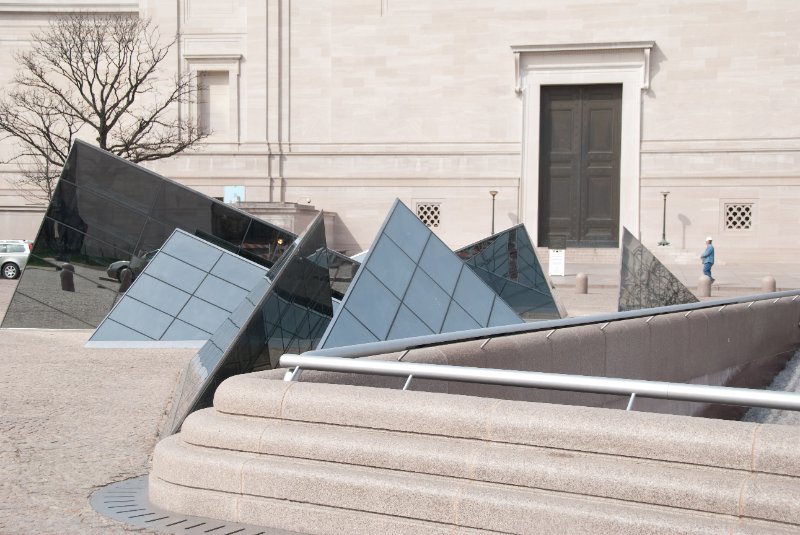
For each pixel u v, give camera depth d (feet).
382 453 22.31
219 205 72.38
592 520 19.88
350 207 192.44
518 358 38.99
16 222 187.01
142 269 71.87
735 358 65.72
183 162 194.49
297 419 23.88
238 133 193.98
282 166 193.77
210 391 33.68
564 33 184.24
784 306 75.72
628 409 21.58
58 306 72.28
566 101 186.19
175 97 181.27
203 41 193.98
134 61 194.80
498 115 187.01
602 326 47.62
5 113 171.22
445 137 189.16
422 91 189.67
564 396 41.34
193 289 66.44
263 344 37.32
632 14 181.47
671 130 181.06
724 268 172.65
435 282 45.88
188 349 62.85
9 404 42.27
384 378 30.12
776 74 177.37
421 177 189.67
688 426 20.29
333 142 192.54
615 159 184.55
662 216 181.47
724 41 178.70
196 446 24.79
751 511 18.97
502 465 21.15
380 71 190.80
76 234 72.18
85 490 28.37
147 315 64.85
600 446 20.81
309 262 43.16
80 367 54.03
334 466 22.89
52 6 195.83
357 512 22.25
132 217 72.02
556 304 76.79
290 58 193.36
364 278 41.60
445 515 21.27
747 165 178.40
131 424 38.58
